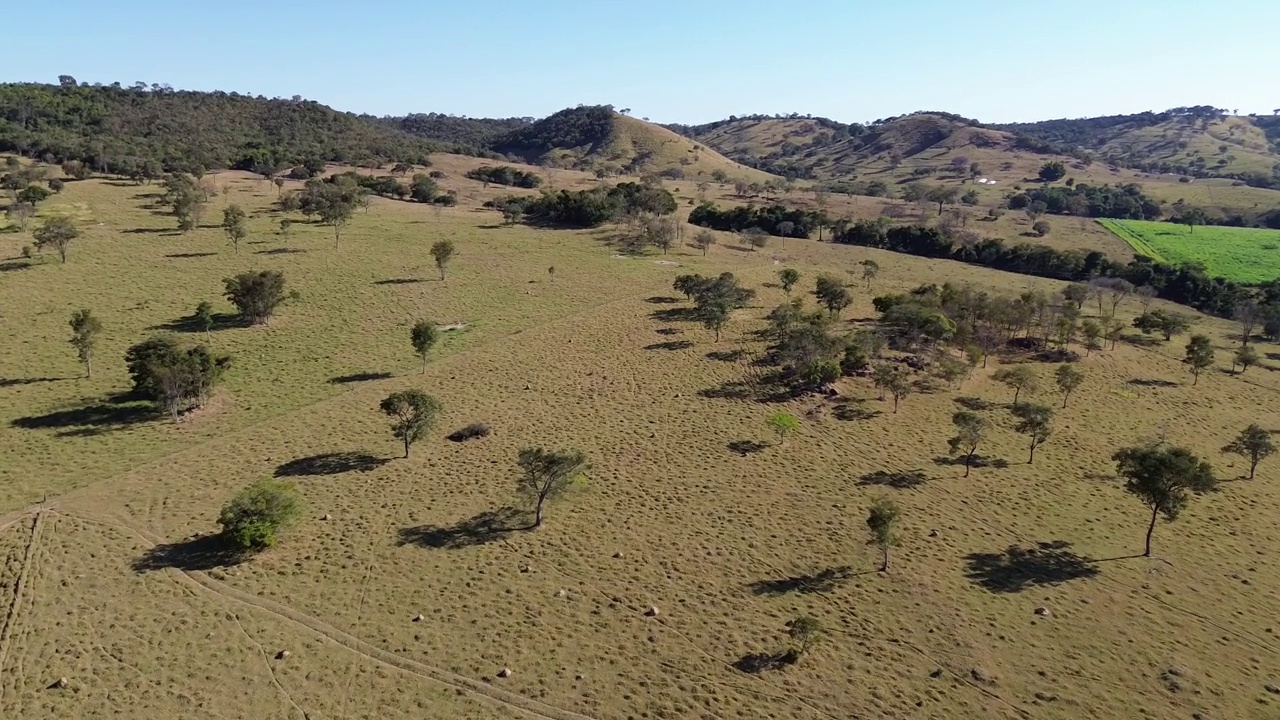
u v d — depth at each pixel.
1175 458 45.50
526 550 45.34
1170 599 42.25
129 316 86.50
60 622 37.75
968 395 71.56
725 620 39.38
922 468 57.25
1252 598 42.66
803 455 58.88
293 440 60.31
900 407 68.25
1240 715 33.53
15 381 68.69
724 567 44.22
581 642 37.38
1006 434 63.75
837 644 37.59
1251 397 75.06
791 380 73.38
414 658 35.94
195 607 39.25
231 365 73.12
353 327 87.50
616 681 34.75
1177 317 95.38
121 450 57.94
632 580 42.69
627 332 88.06
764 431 63.03
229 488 52.50
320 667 35.12
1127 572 44.78
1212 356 80.12
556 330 88.56
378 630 37.91
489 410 66.81
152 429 61.66
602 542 46.47
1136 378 78.50
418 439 59.75
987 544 47.34
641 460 57.62
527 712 32.75
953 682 35.25
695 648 37.19
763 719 32.66
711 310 86.44
